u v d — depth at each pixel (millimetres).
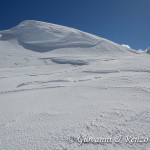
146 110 7309
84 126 6039
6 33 94938
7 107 9547
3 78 23734
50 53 59031
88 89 12938
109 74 19891
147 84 13031
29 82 19266
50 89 14586
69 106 8711
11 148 5020
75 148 4836
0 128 6504
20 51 64312
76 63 37188
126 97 9781
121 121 6363
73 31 91875
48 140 5309
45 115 7516
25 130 6133
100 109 7695
